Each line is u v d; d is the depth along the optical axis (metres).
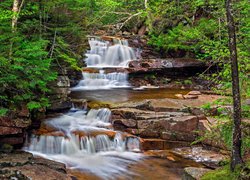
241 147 6.35
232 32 5.52
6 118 8.54
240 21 7.81
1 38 8.73
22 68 8.27
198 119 10.30
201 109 10.76
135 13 22.75
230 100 7.57
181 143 10.04
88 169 8.40
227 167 6.49
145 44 20.03
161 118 10.46
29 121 9.06
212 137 8.18
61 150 9.24
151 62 17.39
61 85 11.52
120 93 14.65
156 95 14.16
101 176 8.00
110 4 19.28
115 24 23.23
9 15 9.28
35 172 7.04
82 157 9.16
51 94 11.08
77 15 13.62
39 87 9.59
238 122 5.70
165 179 7.90
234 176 5.71
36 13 11.38
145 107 11.42
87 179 7.75
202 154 9.31
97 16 19.73
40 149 9.18
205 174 6.54
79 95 13.97
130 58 19.03
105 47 18.58
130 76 17.09
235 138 5.78
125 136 9.98
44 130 9.77
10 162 7.41
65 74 12.06
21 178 6.80
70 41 14.11
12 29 9.33
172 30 19.70
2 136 8.58
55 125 10.14
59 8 12.37
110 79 16.64
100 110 11.14
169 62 17.38
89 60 17.72
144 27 23.28
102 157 9.28
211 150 9.53
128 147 9.89
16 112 8.78
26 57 9.03
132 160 9.13
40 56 9.52
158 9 21.08
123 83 16.83
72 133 9.73
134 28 23.73
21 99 8.87
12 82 8.89
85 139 9.54
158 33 20.42
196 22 18.78
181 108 11.02
